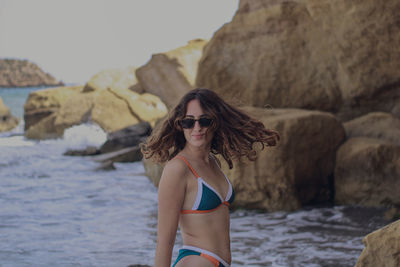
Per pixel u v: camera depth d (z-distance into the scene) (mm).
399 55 9219
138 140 14727
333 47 10000
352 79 9695
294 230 6492
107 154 13672
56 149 14875
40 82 114250
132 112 15266
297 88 10336
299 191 7891
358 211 7461
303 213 7438
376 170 7711
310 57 10320
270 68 10461
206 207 2562
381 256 3020
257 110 8648
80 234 6430
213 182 2664
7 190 9328
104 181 10445
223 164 7836
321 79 10219
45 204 8266
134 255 5496
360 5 9383
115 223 7078
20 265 5043
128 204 8383
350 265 5016
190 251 2584
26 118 20469
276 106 10461
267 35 10680
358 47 9539
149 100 15812
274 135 2947
